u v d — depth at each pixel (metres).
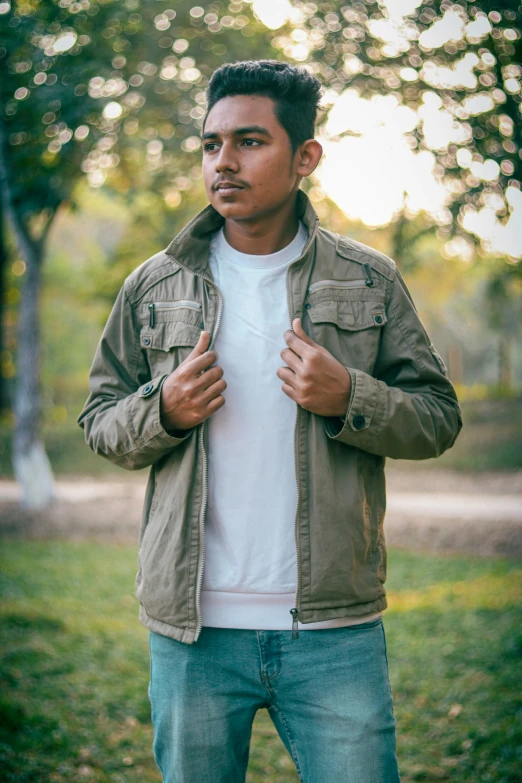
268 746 3.63
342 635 1.81
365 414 1.77
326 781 1.79
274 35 6.78
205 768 1.84
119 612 5.86
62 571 7.29
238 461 1.83
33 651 4.75
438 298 16.67
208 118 1.83
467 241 6.58
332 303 1.89
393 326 1.96
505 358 24.55
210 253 1.98
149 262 2.01
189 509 1.83
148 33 7.00
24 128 7.45
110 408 1.95
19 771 3.30
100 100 6.98
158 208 9.51
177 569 1.82
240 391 1.85
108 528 9.36
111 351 2.02
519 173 5.51
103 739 3.63
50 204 8.05
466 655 4.62
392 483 13.07
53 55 7.17
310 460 1.82
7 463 14.49
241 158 1.78
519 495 11.68
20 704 3.91
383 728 1.79
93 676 4.37
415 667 4.50
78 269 20.33
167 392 1.80
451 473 13.64
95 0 7.07
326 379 1.74
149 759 3.48
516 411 17.72
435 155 5.77
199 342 1.81
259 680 1.82
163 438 1.81
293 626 1.79
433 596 6.18
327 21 6.19
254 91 1.78
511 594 6.05
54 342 22.80
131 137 7.62
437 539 8.70
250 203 1.80
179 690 1.83
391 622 5.43
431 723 3.78
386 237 7.53
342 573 1.79
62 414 18.23
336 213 7.43
